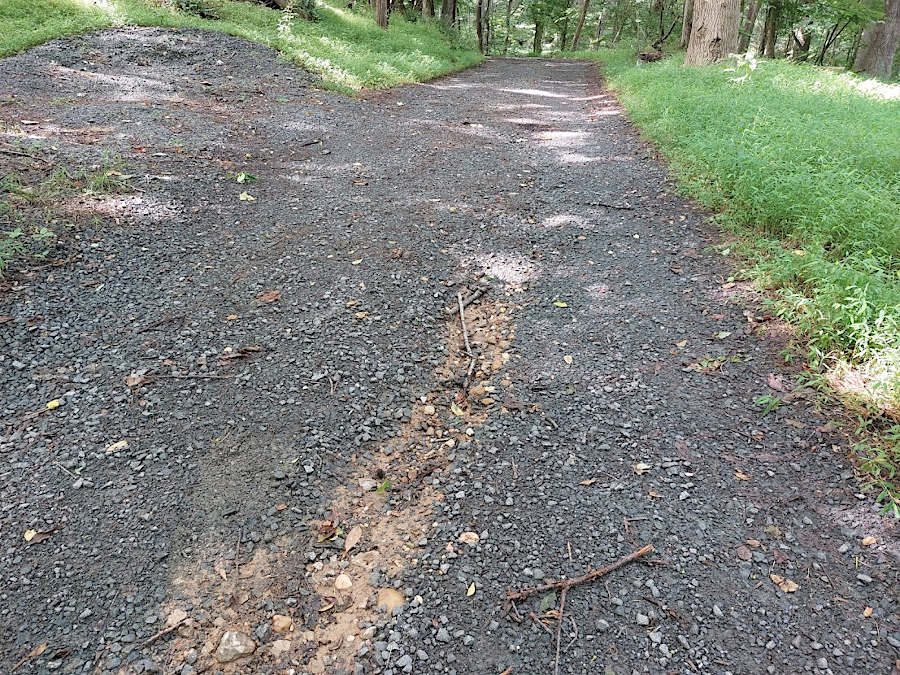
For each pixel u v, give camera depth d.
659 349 3.63
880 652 2.03
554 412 3.14
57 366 3.21
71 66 9.28
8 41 9.52
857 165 5.59
